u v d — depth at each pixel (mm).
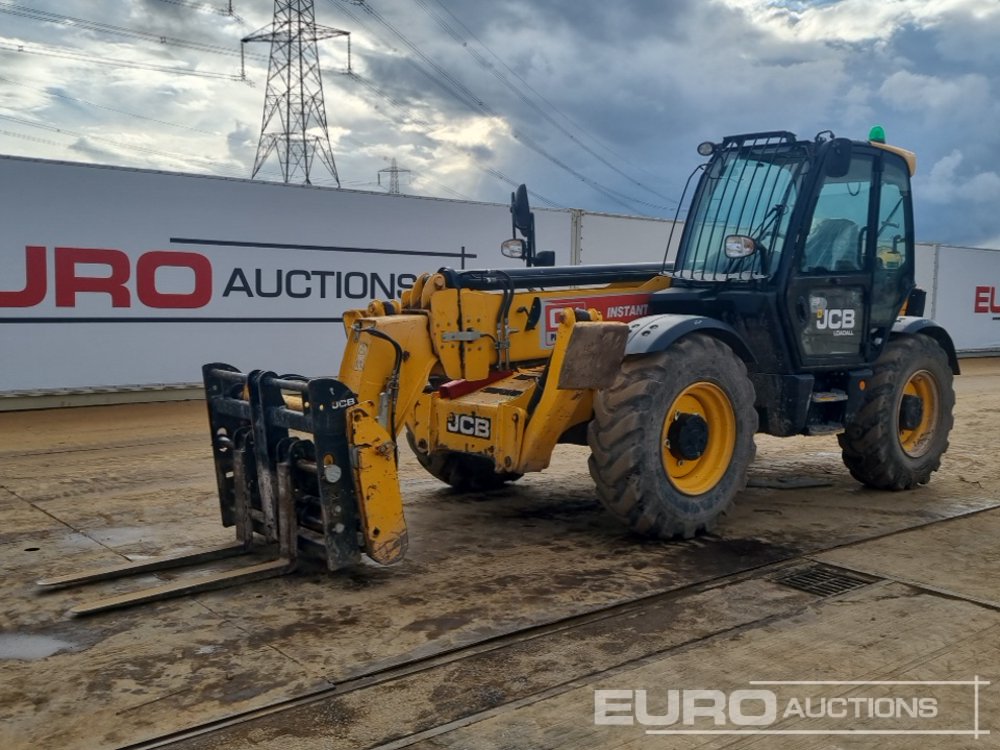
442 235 11547
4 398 9016
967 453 7812
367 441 3980
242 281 10203
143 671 3166
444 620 3648
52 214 9039
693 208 5891
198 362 10031
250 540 4516
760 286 5387
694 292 5566
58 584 3980
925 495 6133
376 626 3582
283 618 3666
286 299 10508
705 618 3734
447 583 4117
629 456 4570
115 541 4773
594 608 3795
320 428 3912
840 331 5688
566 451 7762
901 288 6074
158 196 9602
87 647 3371
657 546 4777
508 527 5156
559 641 3480
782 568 4426
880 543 4891
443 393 5172
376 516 4012
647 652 3383
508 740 2727
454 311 4875
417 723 2822
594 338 4566
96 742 2686
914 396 6254
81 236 9219
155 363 9781
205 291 9984
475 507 5648
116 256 9438
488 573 4273
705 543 4852
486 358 5055
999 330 18875
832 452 7828
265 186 10234
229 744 2686
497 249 12016
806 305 5449
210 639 3449
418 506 5672
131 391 9734
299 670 3176
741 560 4539
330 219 10703
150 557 4480
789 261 5320
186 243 9820
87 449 7465
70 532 4949
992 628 3650
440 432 5113
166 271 9734
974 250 18031
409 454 7488
